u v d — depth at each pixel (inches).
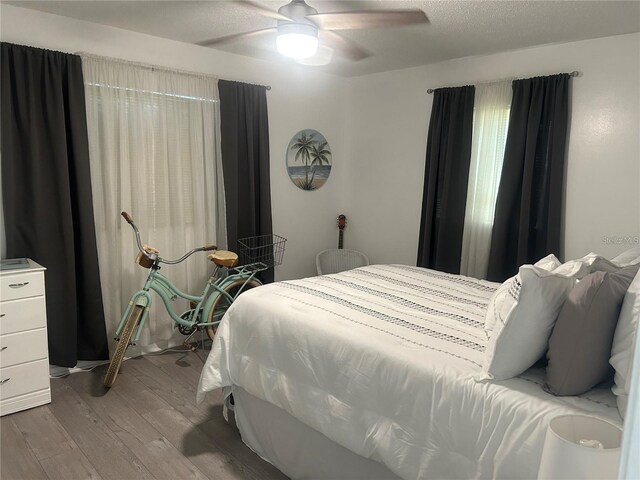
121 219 131.0
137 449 90.7
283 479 83.9
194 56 143.0
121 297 133.6
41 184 115.2
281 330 84.1
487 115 146.0
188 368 129.3
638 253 88.8
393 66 166.2
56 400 109.3
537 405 53.7
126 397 111.7
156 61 134.7
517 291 58.1
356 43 135.3
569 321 54.9
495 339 59.5
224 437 96.2
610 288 53.6
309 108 178.5
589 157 128.7
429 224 159.2
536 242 138.3
